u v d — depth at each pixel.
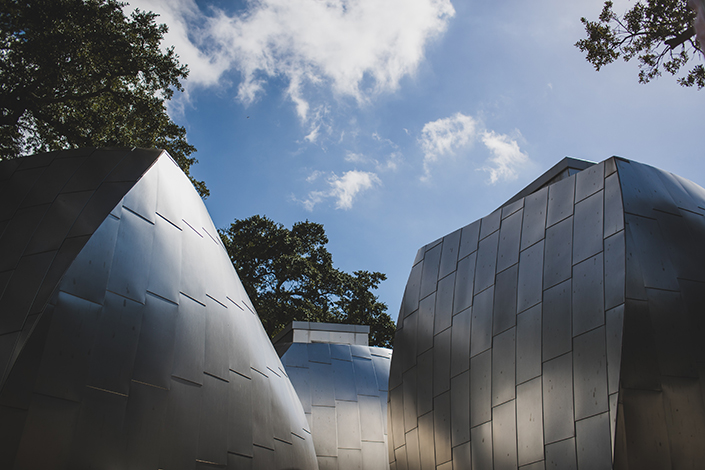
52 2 21.12
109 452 7.69
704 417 8.87
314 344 21.73
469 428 12.91
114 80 25.61
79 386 7.59
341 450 18.84
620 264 9.57
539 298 11.49
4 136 23.83
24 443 6.90
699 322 9.38
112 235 8.88
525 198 13.43
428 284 16.30
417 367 15.70
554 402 10.32
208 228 11.73
